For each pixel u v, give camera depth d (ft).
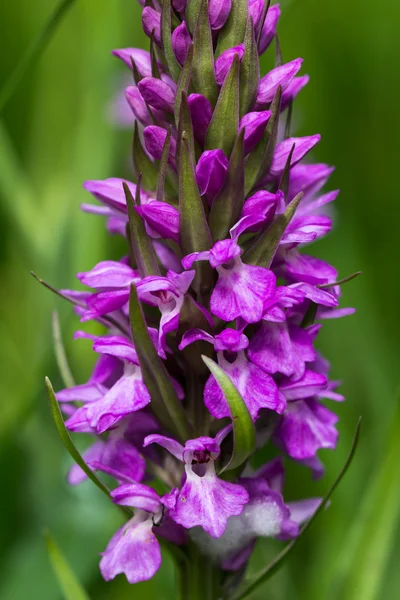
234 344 0.85
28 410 1.17
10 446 1.20
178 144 0.85
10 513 1.20
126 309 0.90
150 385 0.87
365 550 1.00
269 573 0.91
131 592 1.16
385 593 1.11
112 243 1.41
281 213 0.87
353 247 1.42
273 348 0.87
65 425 0.89
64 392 0.90
